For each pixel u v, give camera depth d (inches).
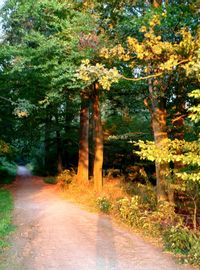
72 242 358.0
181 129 555.2
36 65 570.6
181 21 370.6
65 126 1117.7
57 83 567.2
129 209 464.8
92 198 655.8
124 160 990.4
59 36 532.4
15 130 1034.7
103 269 275.0
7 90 695.7
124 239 374.3
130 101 717.3
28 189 924.6
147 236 385.7
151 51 350.9
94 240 368.2
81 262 291.6
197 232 342.6
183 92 493.7
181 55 341.4
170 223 391.9
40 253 317.1
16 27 611.5
